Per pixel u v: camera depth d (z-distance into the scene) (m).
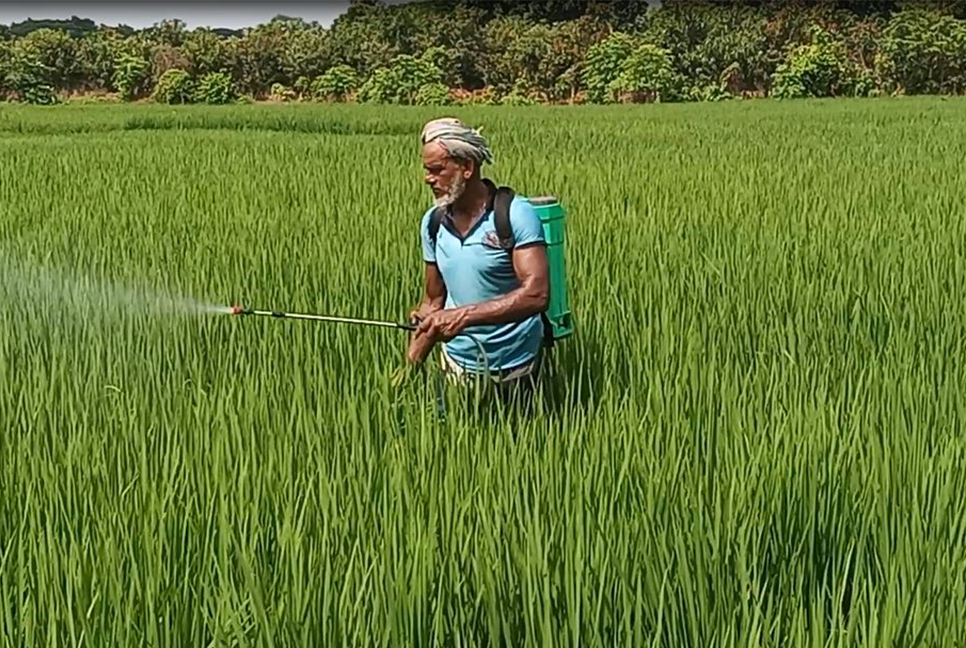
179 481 3.98
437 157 4.75
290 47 70.06
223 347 5.95
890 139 21.52
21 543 3.54
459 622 3.22
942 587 3.31
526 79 69.75
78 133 28.19
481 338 5.02
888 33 62.75
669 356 5.64
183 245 8.73
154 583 3.27
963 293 6.97
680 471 3.99
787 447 4.14
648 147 19.69
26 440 4.46
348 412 4.63
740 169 14.80
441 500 3.77
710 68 67.19
